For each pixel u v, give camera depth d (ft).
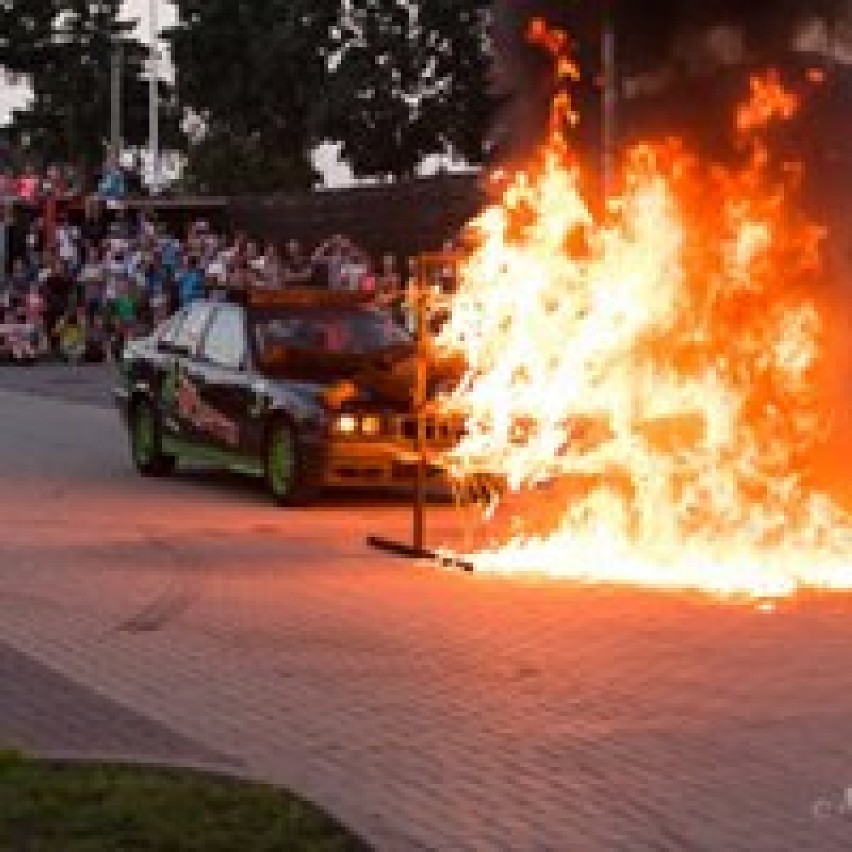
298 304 55.88
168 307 107.86
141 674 29.48
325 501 52.65
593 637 32.55
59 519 48.16
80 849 19.20
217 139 234.79
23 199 117.08
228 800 21.12
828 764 24.18
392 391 50.72
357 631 33.09
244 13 238.89
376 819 21.57
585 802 22.40
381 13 197.67
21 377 100.89
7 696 27.63
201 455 55.62
